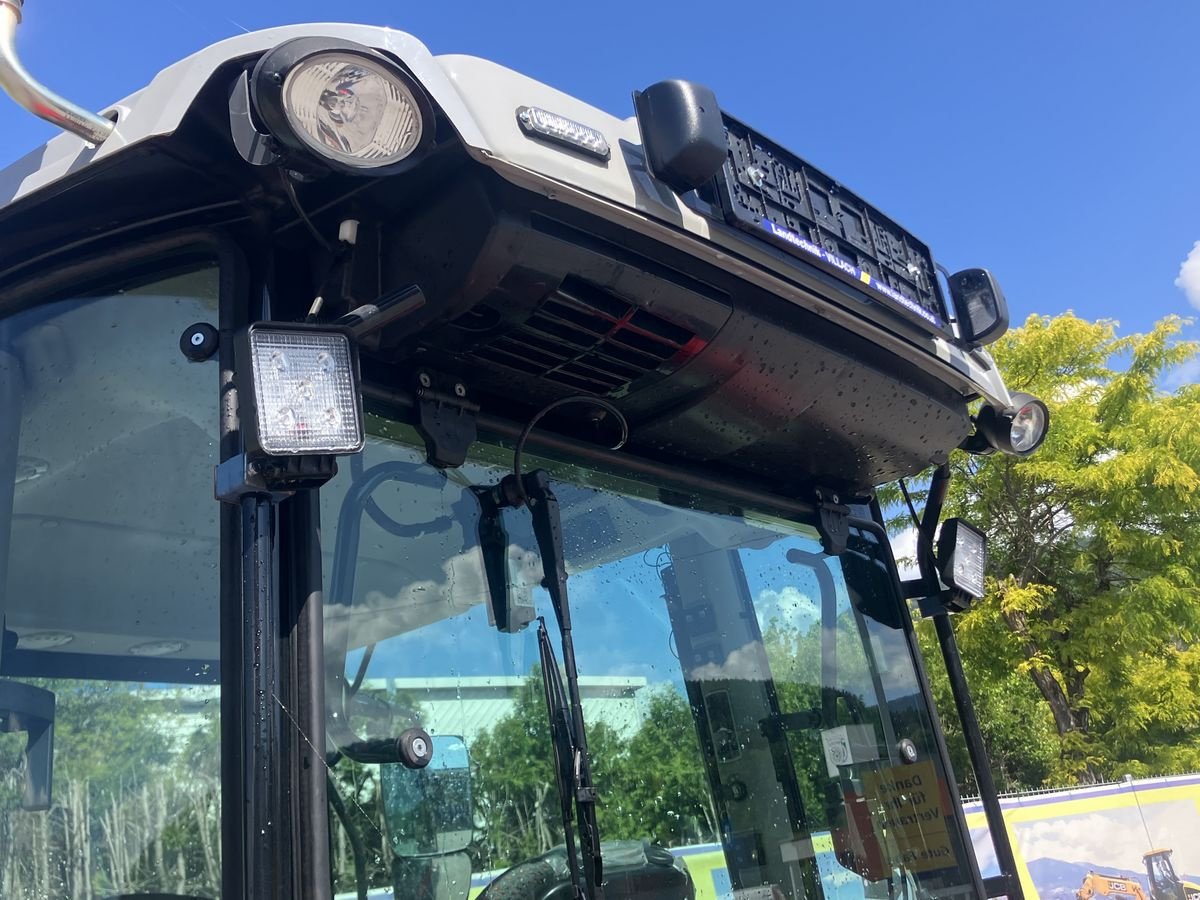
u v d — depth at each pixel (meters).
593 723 1.85
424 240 1.63
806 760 2.24
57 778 1.51
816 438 2.28
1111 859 8.25
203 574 1.52
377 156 1.38
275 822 1.30
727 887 1.95
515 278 1.62
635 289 1.74
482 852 1.57
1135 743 13.22
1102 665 12.70
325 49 1.33
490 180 1.57
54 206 1.61
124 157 1.51
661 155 1.69
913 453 2.49
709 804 1.98
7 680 1.57
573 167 1.59
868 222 2.18
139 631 1.52
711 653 2.14
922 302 2.28
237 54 1.47
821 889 2.14
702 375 1.96
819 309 1.99
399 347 1.72
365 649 1.56
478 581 1.74
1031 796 8.24
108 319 1.68
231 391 1.48
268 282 1.62
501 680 1.70
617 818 1.80
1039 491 13.44
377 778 1.49
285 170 1.44
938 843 2.45
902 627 2.69
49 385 1.67
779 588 2.39
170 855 1.41
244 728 1.33
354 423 1.36
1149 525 13.40
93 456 1.62
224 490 1.37
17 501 1.64
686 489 2.26
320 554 1.46
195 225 1.64
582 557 1.97
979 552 2.85
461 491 1.78
